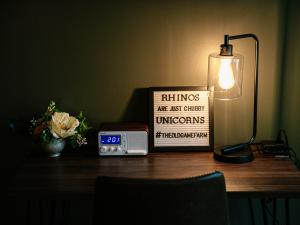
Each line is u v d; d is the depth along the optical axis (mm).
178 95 2150
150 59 2170
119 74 2189
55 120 2008
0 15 2115
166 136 2158
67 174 1873
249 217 2396
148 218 1374
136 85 2203
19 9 2111
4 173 2322
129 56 2166
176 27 2129
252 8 2111
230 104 2223
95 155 2104
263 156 2068
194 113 2150
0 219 2396
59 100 2223
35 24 2131
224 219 1446
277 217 2398
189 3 2105
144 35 2141
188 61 2168
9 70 2184
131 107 2230
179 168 1928
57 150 2072
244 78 2193
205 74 2182
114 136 2047
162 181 1345
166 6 2107
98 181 1371
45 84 2203
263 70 2184
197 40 2143
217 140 2266
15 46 2154
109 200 1376
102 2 2105
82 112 2234
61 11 2115
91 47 2156
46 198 1698
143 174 1863
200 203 1373
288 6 2107
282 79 2197
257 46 1950
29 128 2160
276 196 1680
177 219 1375
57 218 2396
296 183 1751
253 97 2215
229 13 2115
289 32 2139
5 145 2281
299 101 2225
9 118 2238
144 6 2109
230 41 2150
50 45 2156
